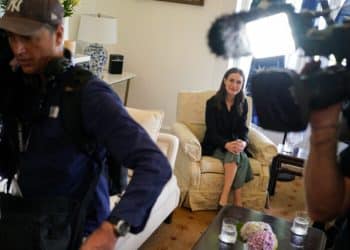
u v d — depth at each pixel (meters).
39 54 1.04
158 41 4.50
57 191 1.07
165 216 2.66
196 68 4.43
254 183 3.24
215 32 0.64
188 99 3.59
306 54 0.60
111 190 1.18
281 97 0.56
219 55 0.65
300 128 0.57
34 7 1.02
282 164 3.82
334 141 0.68
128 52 4.63
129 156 0.96
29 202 1.07
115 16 4.56
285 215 3.26
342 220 0.85
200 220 3.04
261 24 0.63
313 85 0.57
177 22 4.39
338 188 0.73
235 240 1.96
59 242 1.06
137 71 4.66
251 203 3.27
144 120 2.48
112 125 0.97
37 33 1.01
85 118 1.00
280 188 3.80
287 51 0.63
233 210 2.31
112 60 4.29
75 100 1.00
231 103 3.29
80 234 1.08
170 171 0.97
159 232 2.79
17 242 1.03
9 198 1.09
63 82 1.02
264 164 3.27
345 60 0.58
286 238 2.06
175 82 4.55
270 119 0.57
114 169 1.14
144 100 4.71
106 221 0.91
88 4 4.40
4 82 1.05
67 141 1.03
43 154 1.05
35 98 1.04
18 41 1.02
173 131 3.42
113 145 0.98
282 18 0.62
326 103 0.60
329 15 0.62
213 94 3.63
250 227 1.99
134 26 4.54
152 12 4.45
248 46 0.64
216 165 3.13
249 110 3.33
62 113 1.01
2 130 1.11
